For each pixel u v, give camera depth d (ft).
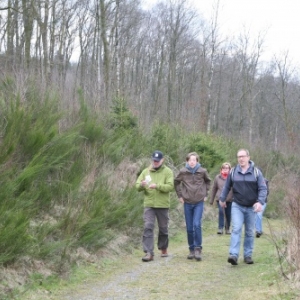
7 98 31.48
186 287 21.38
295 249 22.13
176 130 59.41
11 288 19.40
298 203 23.25
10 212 21.88
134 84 137.69
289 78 161.79
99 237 27.30
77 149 33.88
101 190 30.81
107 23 80.38
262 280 21.75
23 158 28.12
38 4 58.08
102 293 20.39
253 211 26.40
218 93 152.46
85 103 40.11
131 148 46.09
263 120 173.68
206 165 55.01
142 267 25.85
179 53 148.46
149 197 28.19
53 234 25.39
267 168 70.28
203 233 42.39
